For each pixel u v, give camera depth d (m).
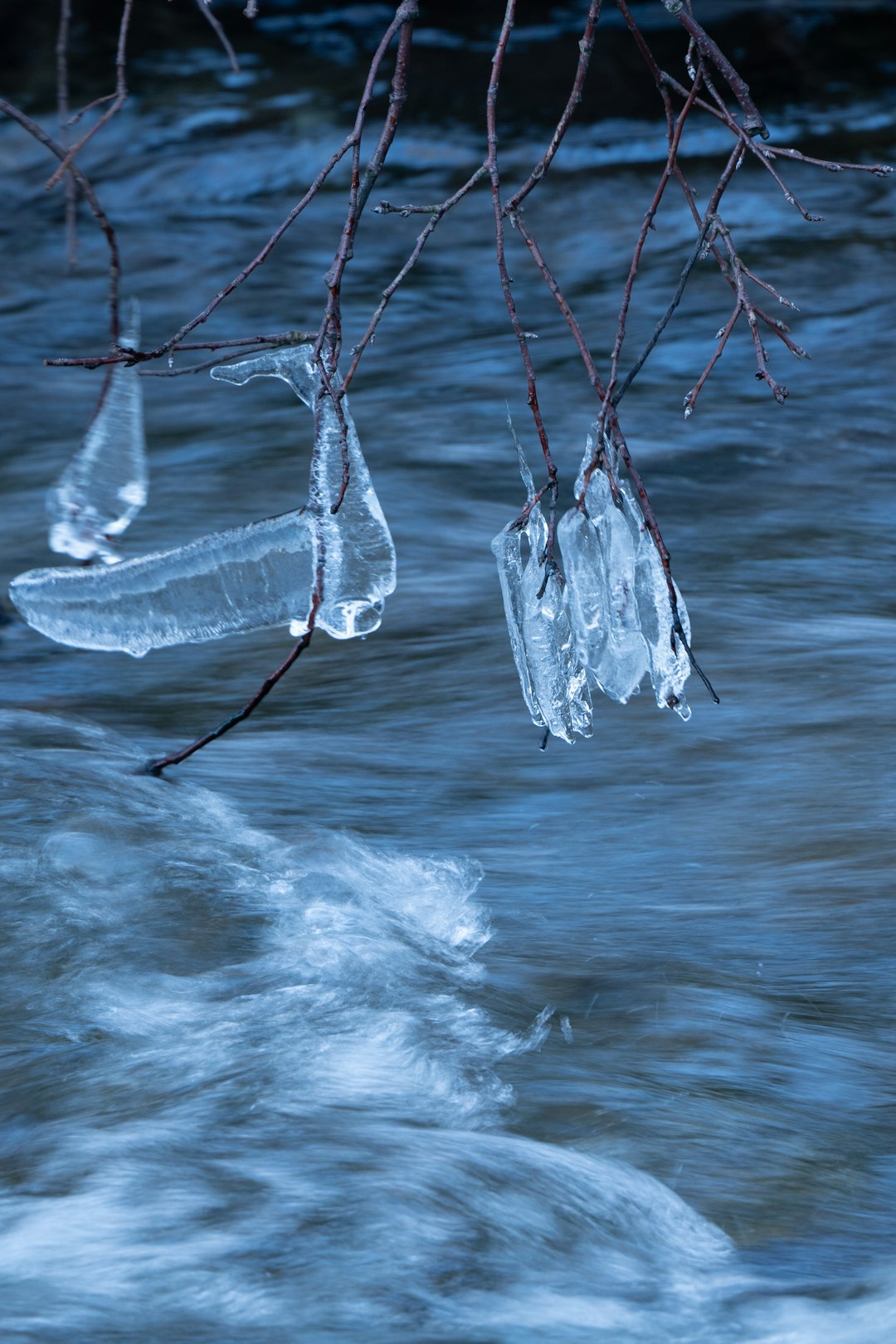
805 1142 7.55
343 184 36.19
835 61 41.69
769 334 26.03
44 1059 7.97
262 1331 6.07
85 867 9.79
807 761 11.95
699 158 35.69
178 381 24.19
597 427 7.49
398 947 9.26
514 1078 7.98
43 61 43.91
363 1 48.62
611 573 7.99
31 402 23.88
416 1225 6.69
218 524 18.19
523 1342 6.09
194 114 39.94
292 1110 7.55
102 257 32.97
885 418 22.00
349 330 28.09
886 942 9.47
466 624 14.90
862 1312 6.38
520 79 41.25
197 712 13.05
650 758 12.07
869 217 31.86
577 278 30.41
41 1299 6.19
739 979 9.05
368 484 8.66
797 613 15.07
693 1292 6.51
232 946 9.11
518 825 11.12
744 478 19.70
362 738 12.52
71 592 9.96
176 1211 6.74
